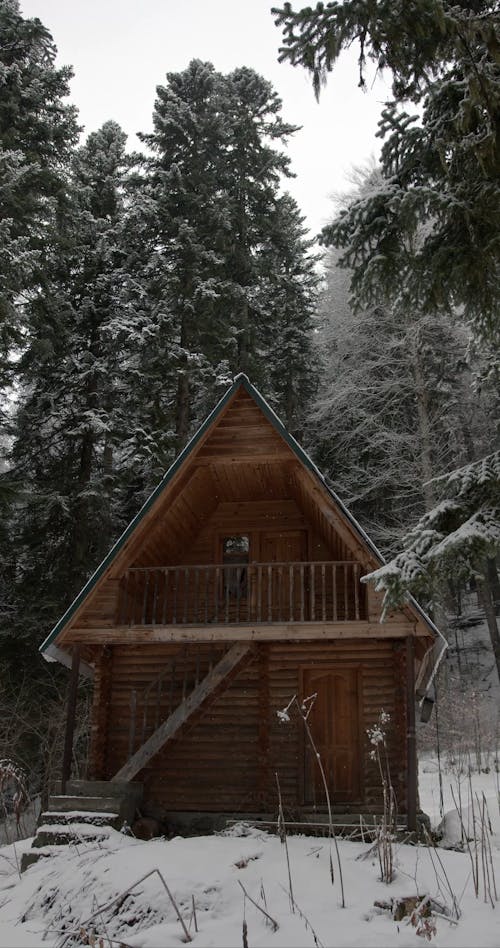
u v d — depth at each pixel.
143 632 13.77
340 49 7.14
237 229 28.12
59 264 24.12
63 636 13.95
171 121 26.14
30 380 23.69
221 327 25.08
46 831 11.95
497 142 7.48
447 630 23.62
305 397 29.66
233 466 15.46
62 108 21.12
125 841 11.38
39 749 19.28
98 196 26.73
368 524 27.23
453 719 22.45
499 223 7.94
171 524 15.61
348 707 15.09
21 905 9.38
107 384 24.05
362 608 15.09
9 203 18.48
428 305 8.91
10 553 22.94
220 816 14.16
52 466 24.06
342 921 7.33
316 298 31.62
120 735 15.41
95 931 8.02
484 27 6.79
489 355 11.21
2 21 20.67
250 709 15.35
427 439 24.81
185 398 24.67
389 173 8.90
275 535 16.62
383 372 27.19
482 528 7.49
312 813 13.80
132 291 23.98
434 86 8.02
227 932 7.29
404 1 6.81
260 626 13.48
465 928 7.06
